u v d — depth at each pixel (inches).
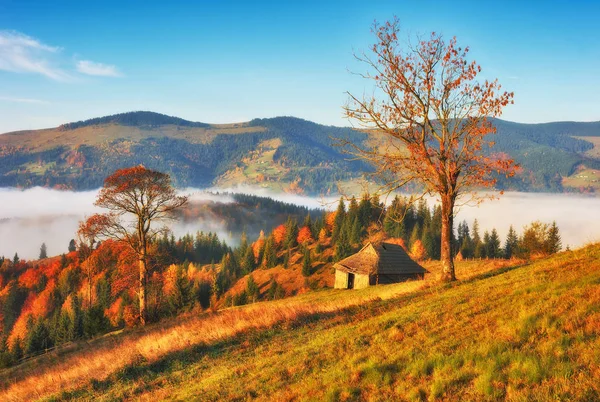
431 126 893.8
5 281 6161.4
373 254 2139.5
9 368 1178.0
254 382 478.0
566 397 283.7
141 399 530.0
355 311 792.3
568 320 418.3
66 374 748.6
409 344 475.5
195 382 551.2
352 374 421.1
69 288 4845.0
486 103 839.1
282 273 5211.6
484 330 459.2
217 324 872.3
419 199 933.8
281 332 733.3
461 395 327.6
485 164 847.1
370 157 908.6
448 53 868.6
